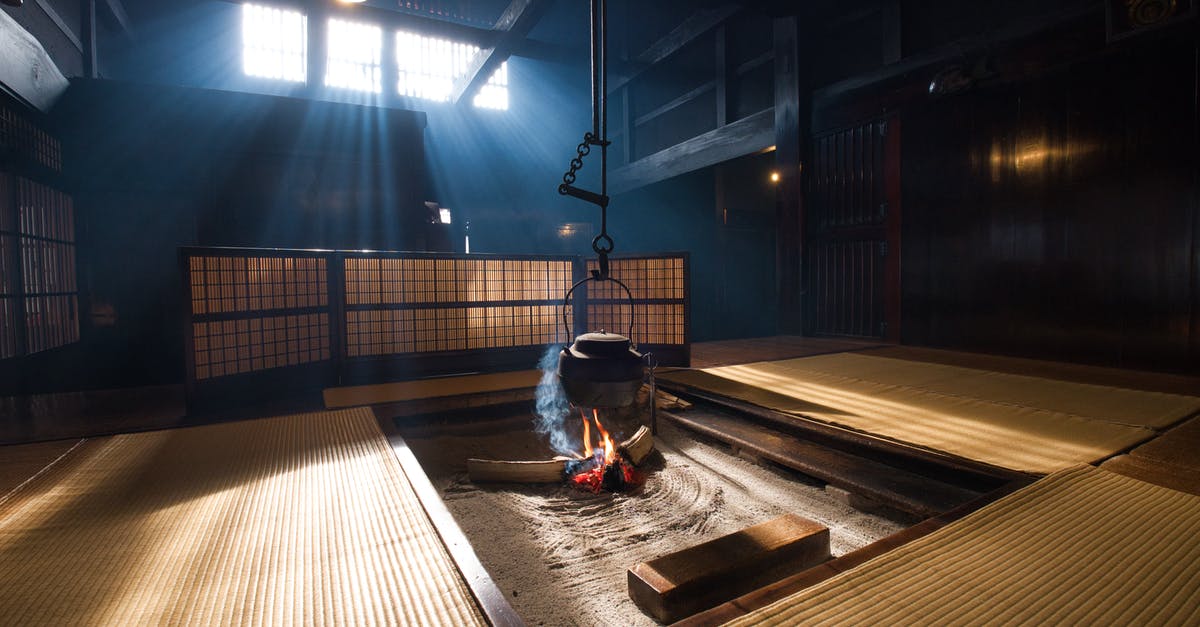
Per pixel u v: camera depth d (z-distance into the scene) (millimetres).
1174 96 4336
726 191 11844
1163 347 4453
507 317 5012
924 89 6051
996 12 5559
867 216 6715
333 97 11328
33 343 4988
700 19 9383
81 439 2844
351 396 3891
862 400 3572
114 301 6289
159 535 1724
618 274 5195
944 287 5953
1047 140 5090
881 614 1236
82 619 1264
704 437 3369
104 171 6211
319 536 1711
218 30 10477
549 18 11836
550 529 2260
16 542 1675
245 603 1338
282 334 3971
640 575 1678
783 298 7676
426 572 1498
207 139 6711
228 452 2613
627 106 12062
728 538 1872
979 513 1775
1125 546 1560
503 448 3273
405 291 4555
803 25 7309
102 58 8844
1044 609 1256
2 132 4617
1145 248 4531
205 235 6727
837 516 2361
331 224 7445
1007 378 4238
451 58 12453
